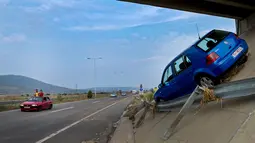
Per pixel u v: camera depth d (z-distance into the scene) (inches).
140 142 333.1
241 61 353.1
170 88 410.9
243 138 183.6
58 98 1973.4
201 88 259.8
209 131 224.5
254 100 223.5
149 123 396.2
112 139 401.1
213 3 544.7
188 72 368.5
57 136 434.0
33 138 414.6
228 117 223.5
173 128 269.0
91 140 400.2
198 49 353.1
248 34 529.7
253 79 214.7
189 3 542.6
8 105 1225.4
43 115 793.6
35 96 1072.2
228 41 344.5
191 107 292.8
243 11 571.2
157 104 415.8
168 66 421.7
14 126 551.8
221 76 335.6
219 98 249.9
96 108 1099.9
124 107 1146.7
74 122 623.2
